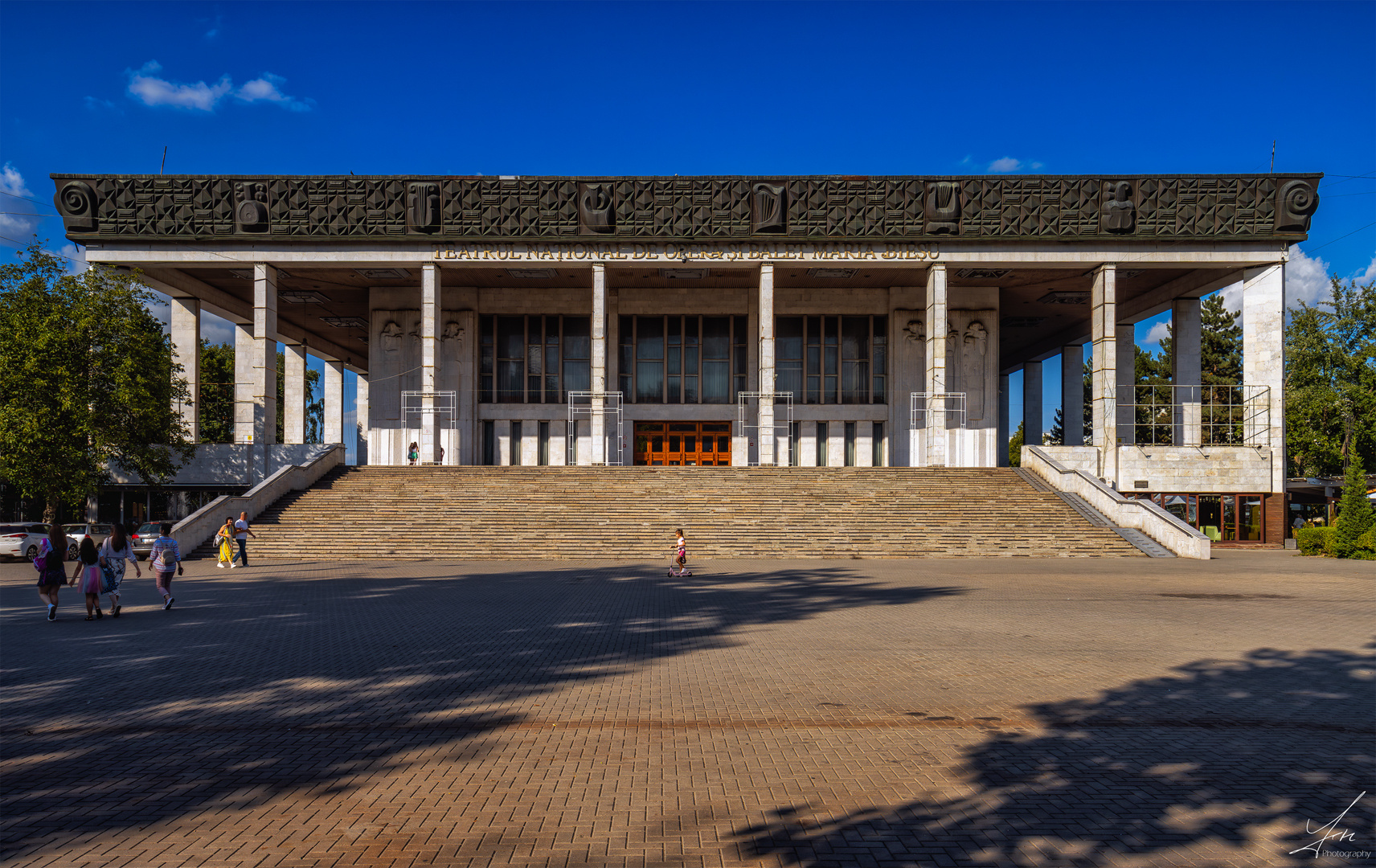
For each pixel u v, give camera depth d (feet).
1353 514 94.89
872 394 155.94
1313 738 24.94
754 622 46.39
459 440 151.53
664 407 155.22
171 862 16.69
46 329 94.12
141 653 38.04
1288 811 19.38
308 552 90.99
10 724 26.66
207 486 126.52
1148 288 153.38
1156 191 127.95
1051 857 16.97
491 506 102.68
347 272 140.77
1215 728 25.88
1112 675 32.94
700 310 155.12
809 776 21.62
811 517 99.71
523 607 52.60
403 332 153.07
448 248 131.95
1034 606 52.65
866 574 72.79
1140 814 19.16
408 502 104.58
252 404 129.70
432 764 22.59
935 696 29.68
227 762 22.86
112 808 19.56
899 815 19.06
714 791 20.56
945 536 94.79
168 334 138.00
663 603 54.39
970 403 151.84
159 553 52.80
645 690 30.76
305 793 20.48
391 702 29.07
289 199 129.29
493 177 130.41
